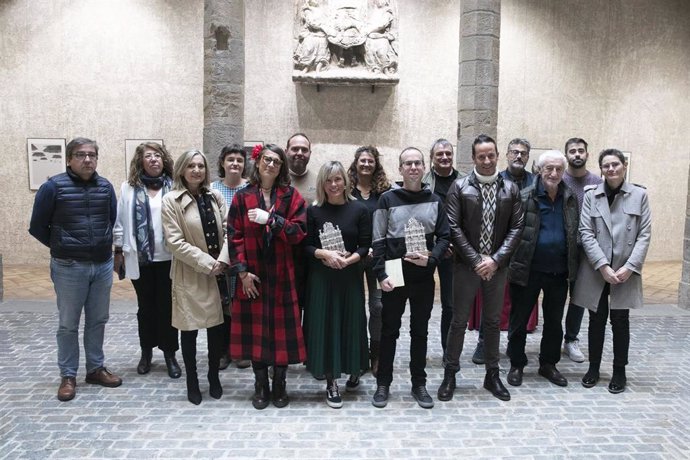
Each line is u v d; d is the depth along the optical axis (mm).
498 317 4043
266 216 3648
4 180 9828
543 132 10453
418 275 3783
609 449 3264
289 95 10000
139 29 9797
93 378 4203
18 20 9625
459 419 3662
